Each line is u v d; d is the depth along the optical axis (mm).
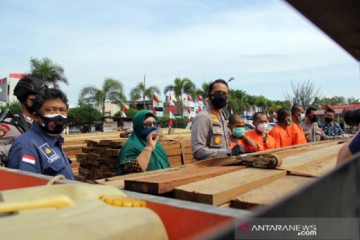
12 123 3125
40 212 941
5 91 31922
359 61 667
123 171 3430
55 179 1515
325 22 484
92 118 34969
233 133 4262
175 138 6012
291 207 335
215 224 920
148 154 3311
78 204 1005
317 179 393
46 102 2553
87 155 5012
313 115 6520
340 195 425
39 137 2582
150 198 1143
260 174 1579
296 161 2072
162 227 972
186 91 38844
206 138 3352
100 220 883
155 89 38875
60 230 805
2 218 906
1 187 2004
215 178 1520
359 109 2404
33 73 28859
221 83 3447
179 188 1307
